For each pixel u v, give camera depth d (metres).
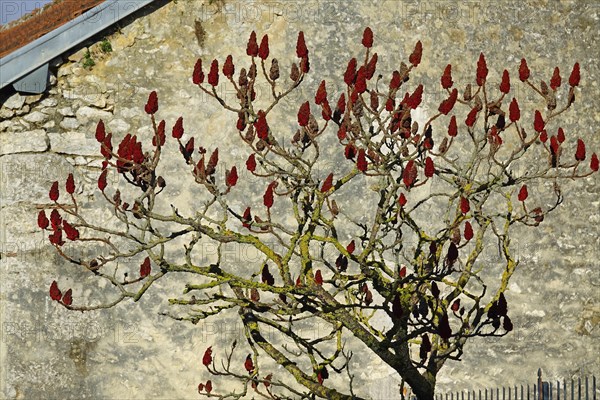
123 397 10.34
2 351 10.24
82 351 10.31
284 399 8.63
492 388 11.15
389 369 10.71
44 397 10.25
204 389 10.44
